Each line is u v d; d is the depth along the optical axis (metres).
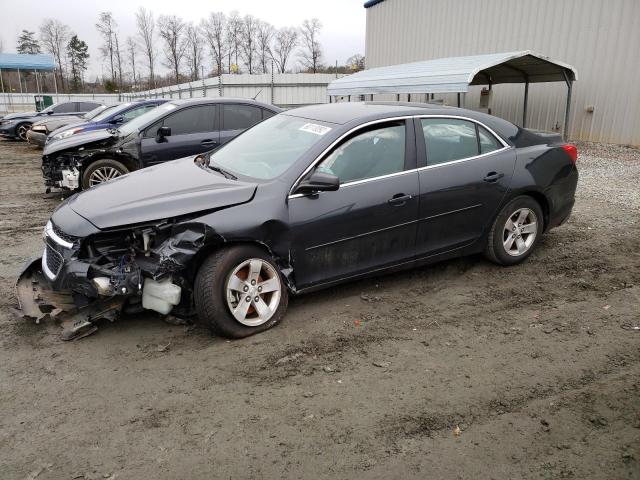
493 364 3.47
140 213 3.66
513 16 15.39
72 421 2.91
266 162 4.30
